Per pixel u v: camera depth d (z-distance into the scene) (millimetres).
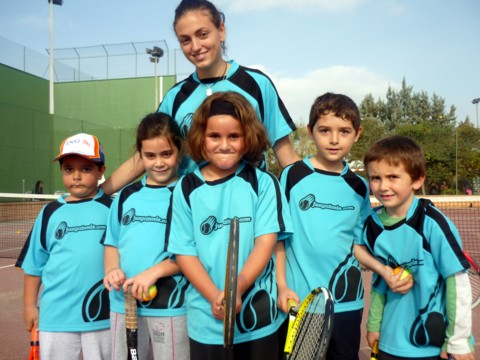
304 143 28625
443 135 31188
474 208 22359
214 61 2826
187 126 2883
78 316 2826
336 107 2756
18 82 23828
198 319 2324
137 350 2498
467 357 2398
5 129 17500
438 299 2525
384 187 2543
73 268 2844
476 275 2721
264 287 2375
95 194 3092
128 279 2527
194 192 2436
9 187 17609
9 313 5438
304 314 2236
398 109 60781
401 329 2580
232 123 2312
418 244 2514
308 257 2766
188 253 2377
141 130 2744
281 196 2469
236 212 2348
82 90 29188
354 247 2861
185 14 2756
